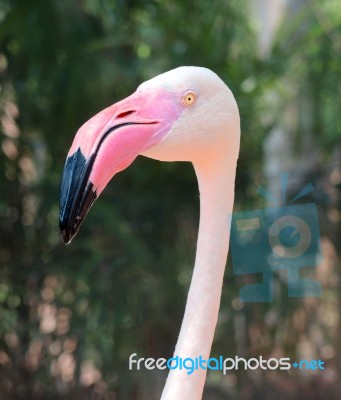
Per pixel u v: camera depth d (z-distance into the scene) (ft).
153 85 10.07
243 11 27.99
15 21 21.91
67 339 24.14
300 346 26.71
